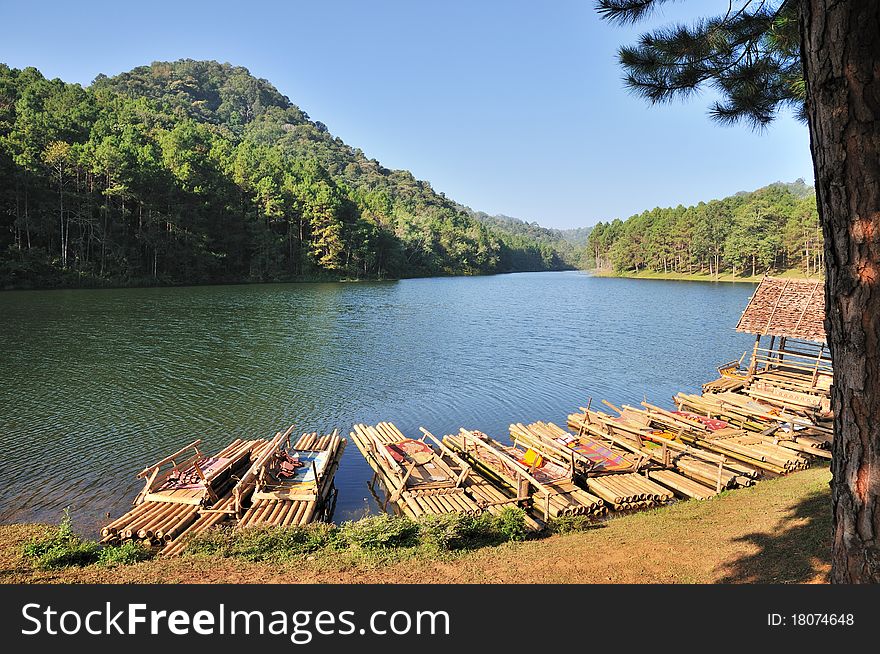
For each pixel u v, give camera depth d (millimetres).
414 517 12734
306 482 14031
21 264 66125
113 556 10242
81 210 73438
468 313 57531
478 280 128500
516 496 14516
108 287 73062
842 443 3990
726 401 23234
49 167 71875
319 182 126000
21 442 17594
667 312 60000
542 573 9008
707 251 124625
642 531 11141
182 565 9734
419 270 142250
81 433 18531
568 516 13094
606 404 22250
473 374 29328
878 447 3764
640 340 41000
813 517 10234
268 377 26969
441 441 19094
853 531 3904
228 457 15258
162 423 19797
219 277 93500
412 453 16484
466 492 14797
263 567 9609
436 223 155125
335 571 9406
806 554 8234
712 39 7805
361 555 10273
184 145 103375
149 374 26641
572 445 17344
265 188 102688
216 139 136250
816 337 23938
